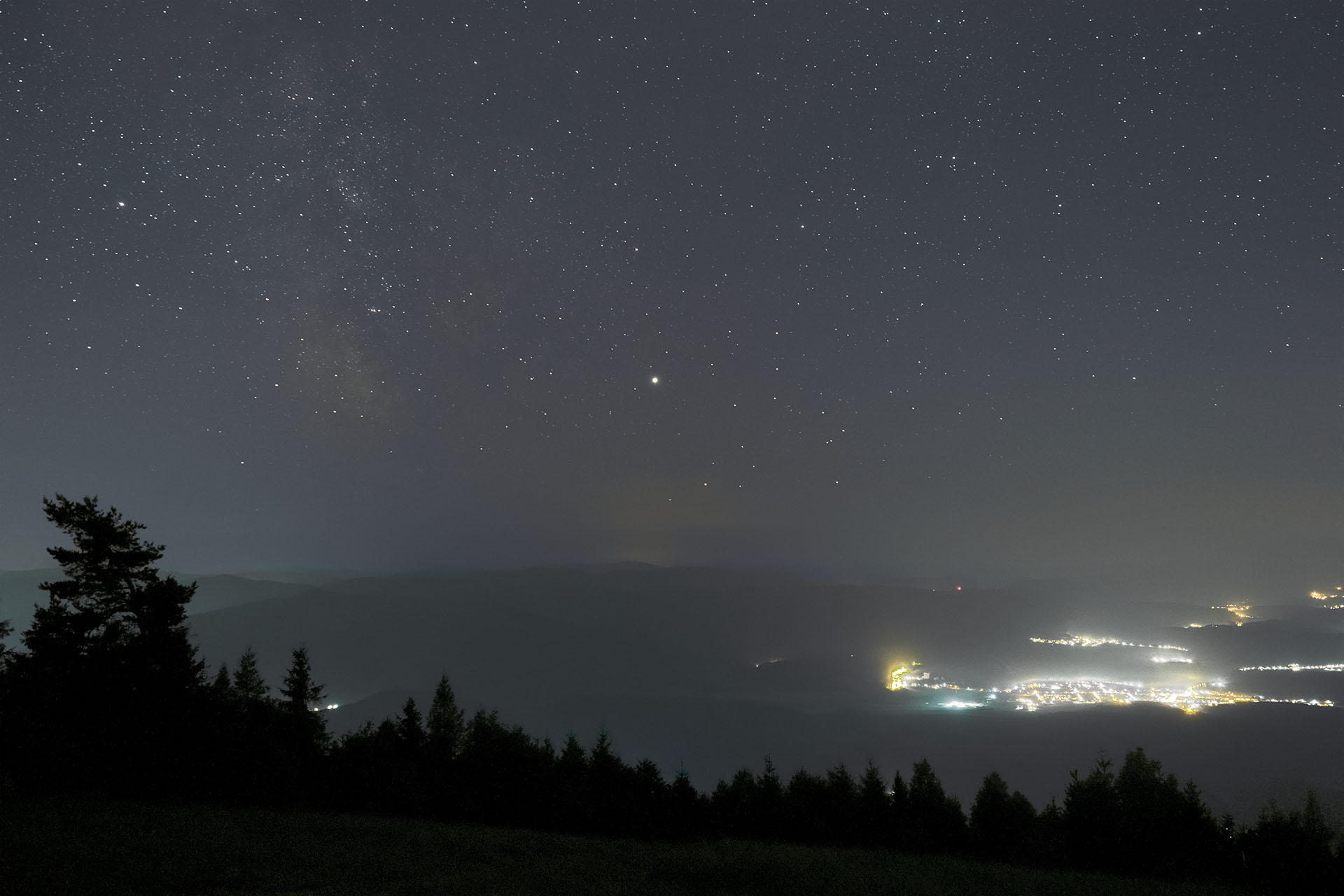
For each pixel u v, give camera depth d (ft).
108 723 69.26
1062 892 51.65
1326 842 63.16
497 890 39.68
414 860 46.55
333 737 90.02
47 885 34.88
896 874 53.78
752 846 69.51
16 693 65.57
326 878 40.19
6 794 61.00
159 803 65.77
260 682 101.76
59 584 74.90
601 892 41.32
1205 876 65.92
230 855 43.55
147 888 35.70
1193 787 72.69
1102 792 73.31
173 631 77.36
